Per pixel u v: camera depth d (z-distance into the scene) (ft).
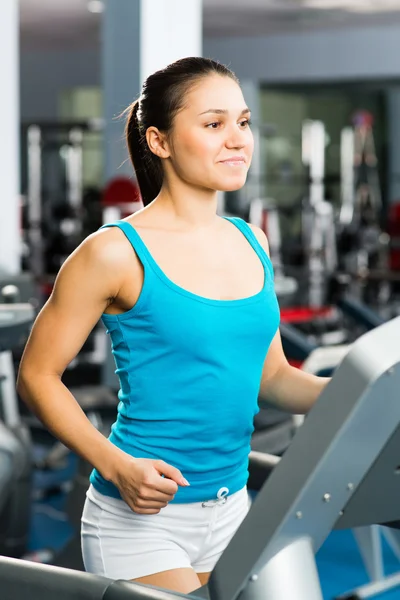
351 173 52.75
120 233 5.83
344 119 56.65
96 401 18.28
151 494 5.43
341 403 3.98
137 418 5.95
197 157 5.82
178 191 6.08
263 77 52.95
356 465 4.19
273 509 4.17
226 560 4.33
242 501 6.35
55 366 5.84
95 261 5.74
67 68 56.70
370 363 3.91
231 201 51.01
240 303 5.86
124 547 6.04
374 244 47.57
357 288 43.80
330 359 16.43
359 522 4.49
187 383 5.82
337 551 15.15
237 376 5.88
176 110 5.86
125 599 4.75
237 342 5.85
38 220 48.75
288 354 17.26
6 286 14.44
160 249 5.89
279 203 56.49
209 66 5.93
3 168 19.62
